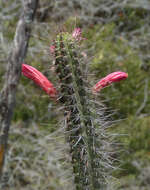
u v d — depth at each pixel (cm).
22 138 340
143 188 307
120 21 413
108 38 371
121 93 344
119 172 296
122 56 370
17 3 397
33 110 346
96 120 136
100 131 139
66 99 132
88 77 137
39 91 350
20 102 353
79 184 135
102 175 138
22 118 353
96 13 408
